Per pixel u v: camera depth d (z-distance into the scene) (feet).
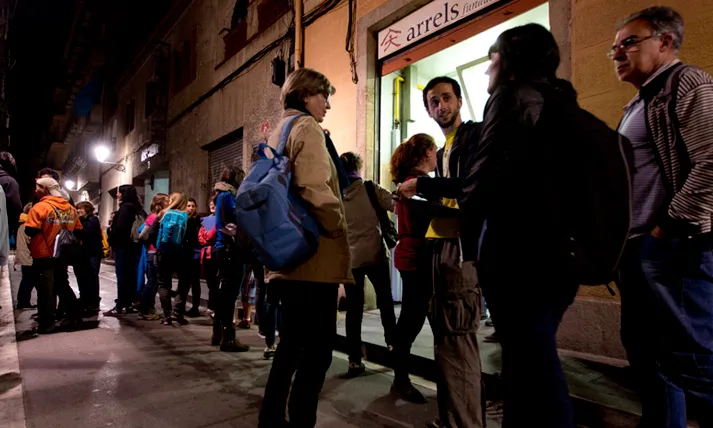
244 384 10.08
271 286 6.41
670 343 5.13
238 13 28.99
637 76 5.79
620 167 3.95
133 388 9.78
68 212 16.33
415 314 8.80
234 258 12.85
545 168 4.08
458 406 6.30
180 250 16.89
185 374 10.80
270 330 12.26
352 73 18.33
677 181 5.18
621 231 3.88
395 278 17.83
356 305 10.77
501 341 4.42
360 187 10.27
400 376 8.93
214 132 31.32
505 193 4.30
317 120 6.97
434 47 15.72
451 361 6.40
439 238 6.63
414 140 8.43
